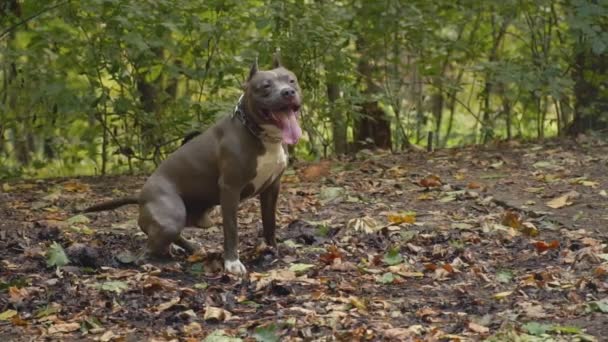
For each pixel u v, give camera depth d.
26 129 10.98
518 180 8.62
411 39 11.09
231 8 10.25
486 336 4.63
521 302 5.17
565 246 6.31
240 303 5.32
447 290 5.50
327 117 10.93
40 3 9.77
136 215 7.88
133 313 5.18
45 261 6.20
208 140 6.16
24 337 4.88
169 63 10.02
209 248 6.69
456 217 7.35
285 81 5.84
